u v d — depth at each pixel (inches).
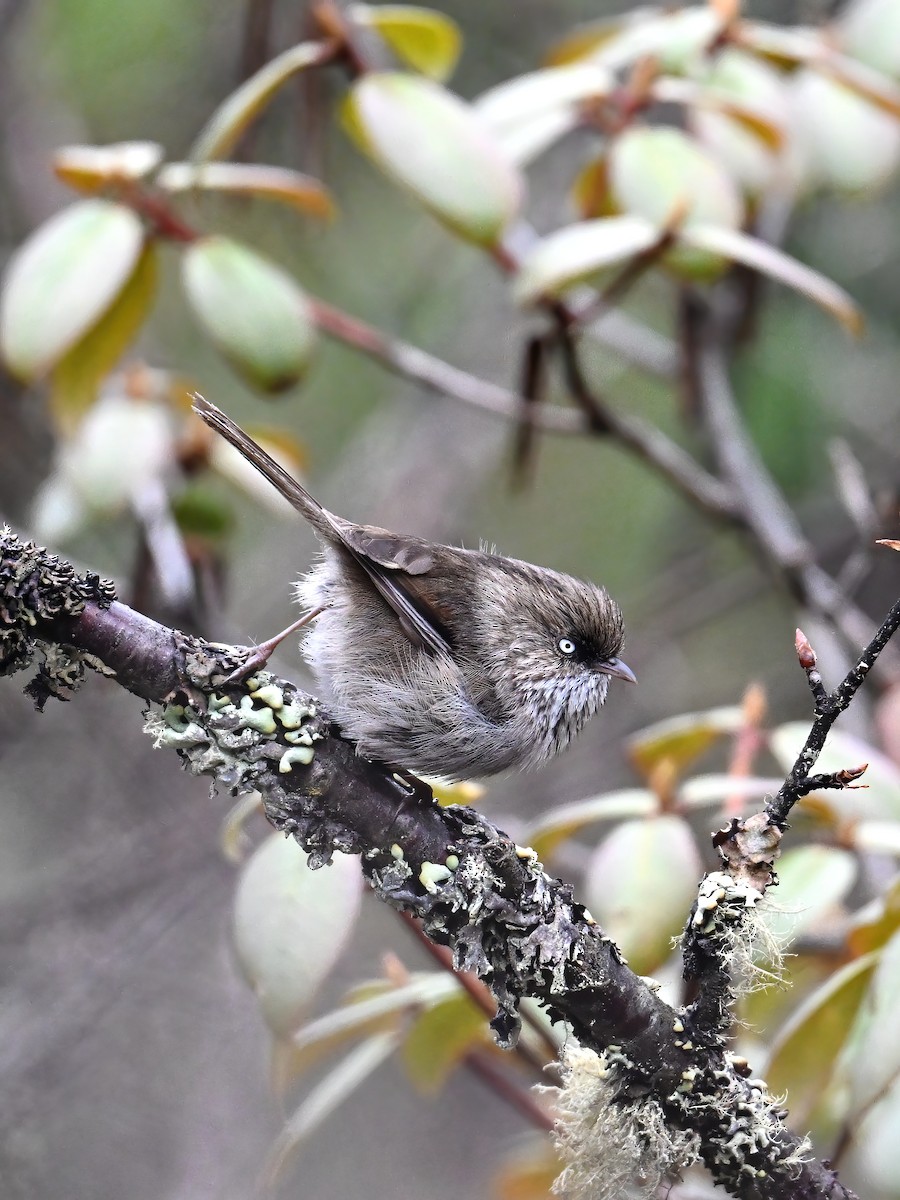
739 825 228.4
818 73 401.7
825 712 217.8
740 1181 241.4
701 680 587.8
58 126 562.9
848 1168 303.9
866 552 422.6
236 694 231.9
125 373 424.8
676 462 445.1
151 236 363.6
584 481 603.2
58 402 376.8
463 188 339.6
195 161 361.7
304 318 362.0
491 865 236.5
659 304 602.5
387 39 387.2
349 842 237.9
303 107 472.4
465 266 612.1
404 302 610.9
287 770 232.1
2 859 516.4
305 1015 253.0
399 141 341.7
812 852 285.7
